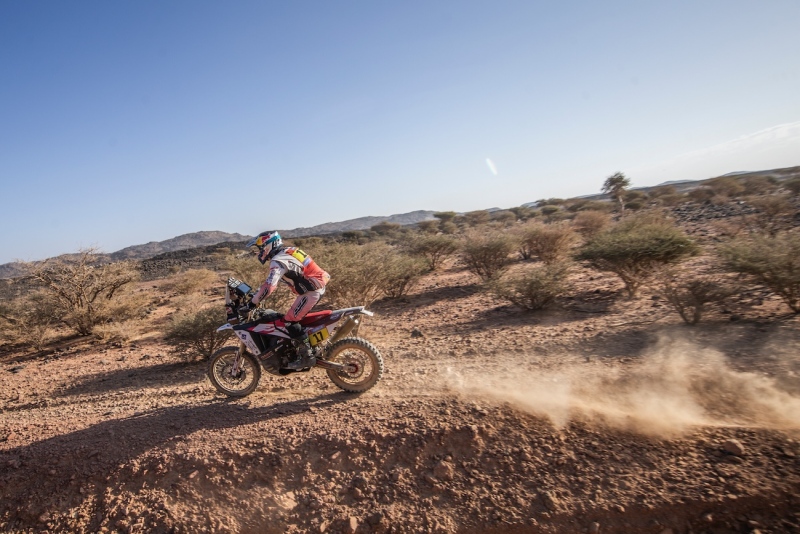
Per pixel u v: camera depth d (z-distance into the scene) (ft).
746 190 119.14
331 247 48.52
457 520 11.71
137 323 47.42
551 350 21.04
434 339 26.68
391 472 13.03
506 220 126.62
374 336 29.73
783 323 20.59
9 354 43.09
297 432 14.62
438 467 12.91
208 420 16.17
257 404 17.25
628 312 26.86
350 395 17.24
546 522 11.34
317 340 16.63
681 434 12.78
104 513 12.94
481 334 26.27
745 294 25.80
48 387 28.45
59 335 49.29
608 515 11.21
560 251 47.70
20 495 13.78
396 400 16.17
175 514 12.68
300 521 12.27
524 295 31.01
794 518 10.36
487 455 13.11
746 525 10.48
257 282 42.65
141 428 16.12
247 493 13.01
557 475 12.29
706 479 11.39
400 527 11.74
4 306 47.01
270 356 16.69
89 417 18.48
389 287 42.96
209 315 29.22
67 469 14.35
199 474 13.53
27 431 17.25
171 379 26.00
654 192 150.61
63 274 48.34
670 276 27.04
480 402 15.19
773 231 47.42
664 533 10.78
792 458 11.43
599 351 20.06
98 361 34.78
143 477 13.69
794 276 21.02
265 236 16.52
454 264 67.67
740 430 12.58
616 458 12.41
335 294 36.99
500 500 11.94
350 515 12.14
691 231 61.72
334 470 13.32
